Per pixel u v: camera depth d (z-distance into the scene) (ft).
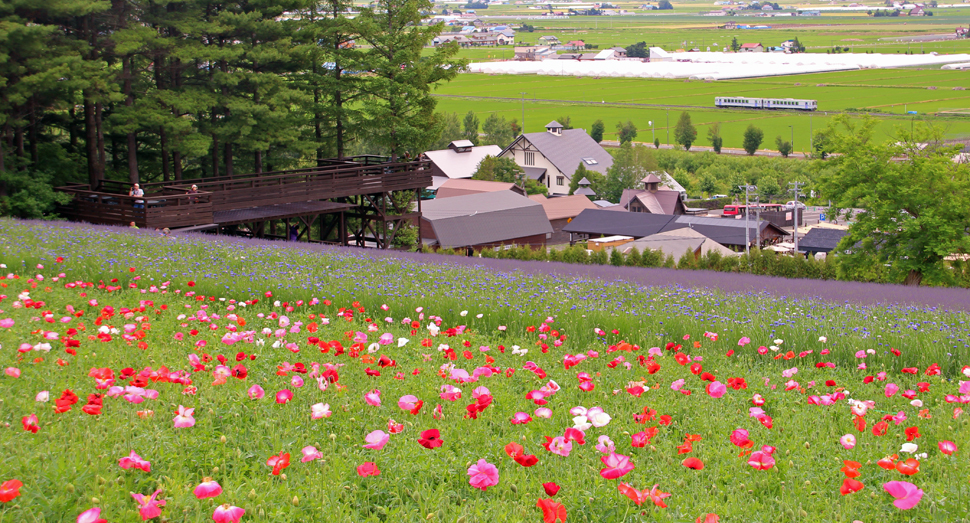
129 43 90.74
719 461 16.30
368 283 41.27
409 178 115.55
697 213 292.81
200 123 105.70
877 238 116.26
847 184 116.88
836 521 12.91
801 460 16.34
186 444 15.06
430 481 14.65
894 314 37.76
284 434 16.30
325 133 137.69
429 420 17.67
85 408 14.92
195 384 19.44
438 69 133.39
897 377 26.17
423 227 205.87
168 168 110.42
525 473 14.82
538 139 374.22
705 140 474.49
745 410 20.65
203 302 36.29
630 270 65.57
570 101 645.92
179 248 50.80
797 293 50.16
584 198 270.46
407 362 24.75
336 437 16.20
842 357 29.43
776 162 372.79
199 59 104.32
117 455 14.03
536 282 45.32
